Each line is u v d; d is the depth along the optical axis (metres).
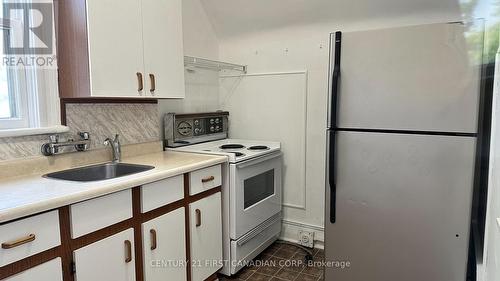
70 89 1.79
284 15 2.65
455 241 1.75
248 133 3.06
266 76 2.91
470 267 1.78
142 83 1.96
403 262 1.89
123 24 1.84
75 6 1.69
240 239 2.31
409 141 1.79
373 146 1.89
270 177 2.70
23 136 1.69
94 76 1.70
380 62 1.82
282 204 2.95
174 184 1.83
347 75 1.91
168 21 2.12
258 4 2.64
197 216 2.01
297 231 2.90
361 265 2.01
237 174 2.24
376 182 1.90
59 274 1.30
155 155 2.29
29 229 1.20
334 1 2.40
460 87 1.66
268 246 2.78
